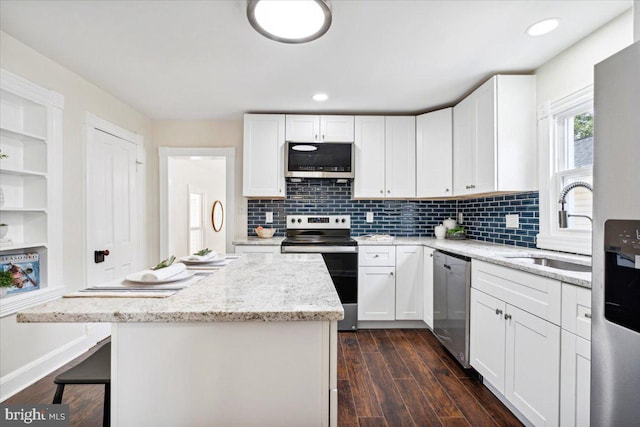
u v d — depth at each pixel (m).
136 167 3.30
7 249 1.93
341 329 3.04
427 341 2.82
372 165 3.34
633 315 0.90
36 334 2.13
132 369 0.91
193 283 1.23
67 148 2.40
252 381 0.93
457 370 2.27
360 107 3.20
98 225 2.72
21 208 1.99
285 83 2.62
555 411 1.40
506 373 1.76
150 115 3.49
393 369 2.28
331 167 3.29
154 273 1.19
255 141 3.29
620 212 0.93
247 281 1.27
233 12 1.71
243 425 0.93
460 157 2.90
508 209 2.68
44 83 2.19
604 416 0.99
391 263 3.08
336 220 3.64
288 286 1.18
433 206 3.68
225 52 2.13
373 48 2.06
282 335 0.93
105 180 2.81
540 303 1.50
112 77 2.52
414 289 3.08
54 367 2.26
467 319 2.17
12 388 1.95
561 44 2.01
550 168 2.21
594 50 1.87
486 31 1.87
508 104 2.34
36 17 1.75
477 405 1.85
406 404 1.86
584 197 2.02
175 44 2.03
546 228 2.24
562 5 1.64
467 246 2.58
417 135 3.31
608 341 0.98
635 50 0.88
